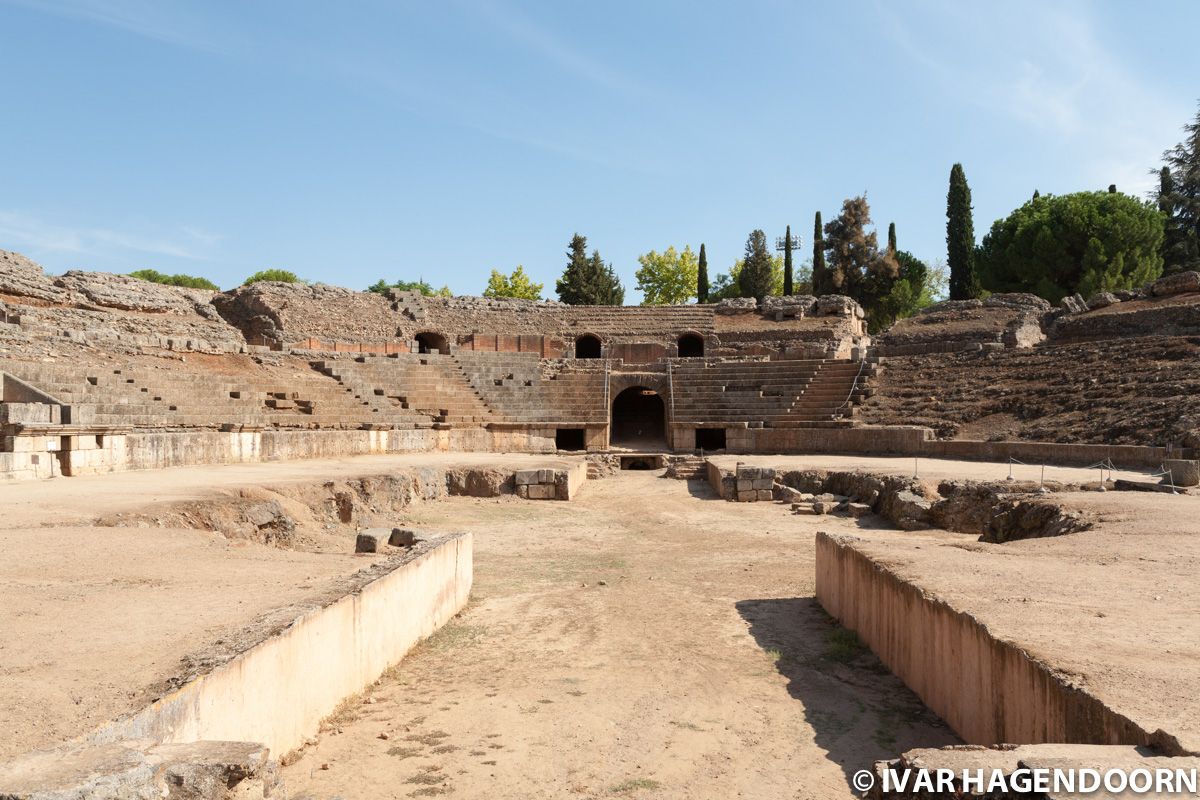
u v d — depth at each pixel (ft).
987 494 75.31
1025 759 17.48
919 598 34.12
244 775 18.29
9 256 145.28
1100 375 123.44
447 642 43.14
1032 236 221.87
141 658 23.84
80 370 97.76
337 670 31.48
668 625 47.19
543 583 58.80
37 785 15.25
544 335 204.74
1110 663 23.47
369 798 25.03
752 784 26.58
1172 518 52.60
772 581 59.52
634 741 30.14
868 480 94.07
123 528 49.01
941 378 148.46
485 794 25.63
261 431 107.55
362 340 186.39
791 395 157.79
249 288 186.80
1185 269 234.79
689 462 137.39
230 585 34.76
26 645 25.02
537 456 136.36
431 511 92.79
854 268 269.44
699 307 219.41
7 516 51.29
